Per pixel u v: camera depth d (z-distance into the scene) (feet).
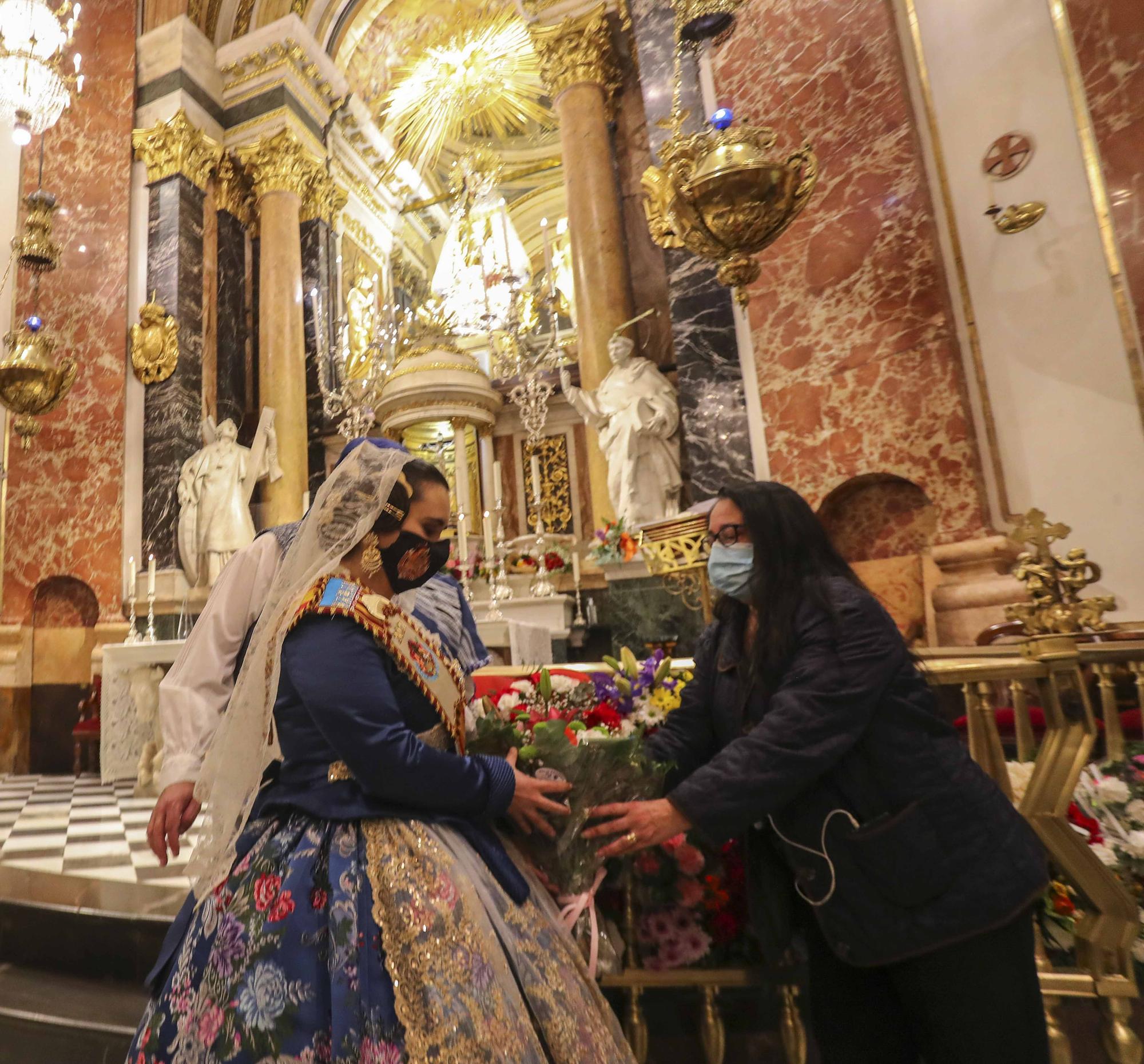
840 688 4.90
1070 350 15.42
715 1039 6.21
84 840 14.49
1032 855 4.81
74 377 24.85
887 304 18.16
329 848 4.54
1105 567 14.75
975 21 17.21
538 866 5.59
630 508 22.63
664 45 23.36
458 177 39.50
